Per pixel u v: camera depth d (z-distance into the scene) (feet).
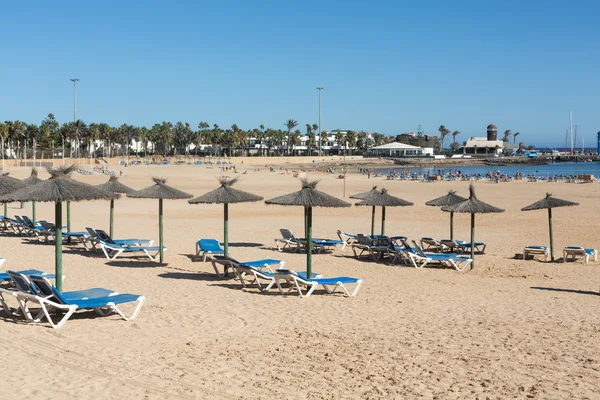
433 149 595.47
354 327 31.04
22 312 32.35
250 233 73.92
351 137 547.90
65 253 56.29
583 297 39.37
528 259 56.70
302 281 38.34
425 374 23.65
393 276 47.21
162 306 35.22
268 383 22.50
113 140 433.48
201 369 24.02
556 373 23.84
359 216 96.02
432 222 87.61
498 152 600.39
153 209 107.76
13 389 21.49
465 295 39.81
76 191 34.68
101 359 25.12
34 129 335.26
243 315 33.40
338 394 21.45
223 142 465.47
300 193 42.60
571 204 55.93
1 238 67.00
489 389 22.04
